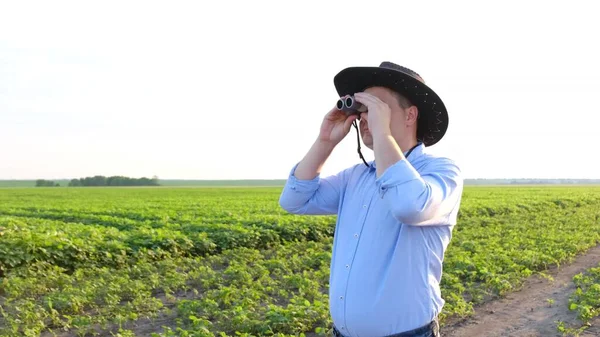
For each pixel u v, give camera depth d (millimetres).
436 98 2797
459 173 2773
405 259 2633
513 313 9000
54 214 27594
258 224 18859
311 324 7895
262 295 9453
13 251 11539
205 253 14680
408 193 2445
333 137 2965
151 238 14531
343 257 2797
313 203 3121
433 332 2693
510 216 26016
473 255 13320
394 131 2812
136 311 8758
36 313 8016
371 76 2832
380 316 2631
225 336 7047
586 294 9250
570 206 35781
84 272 11742
